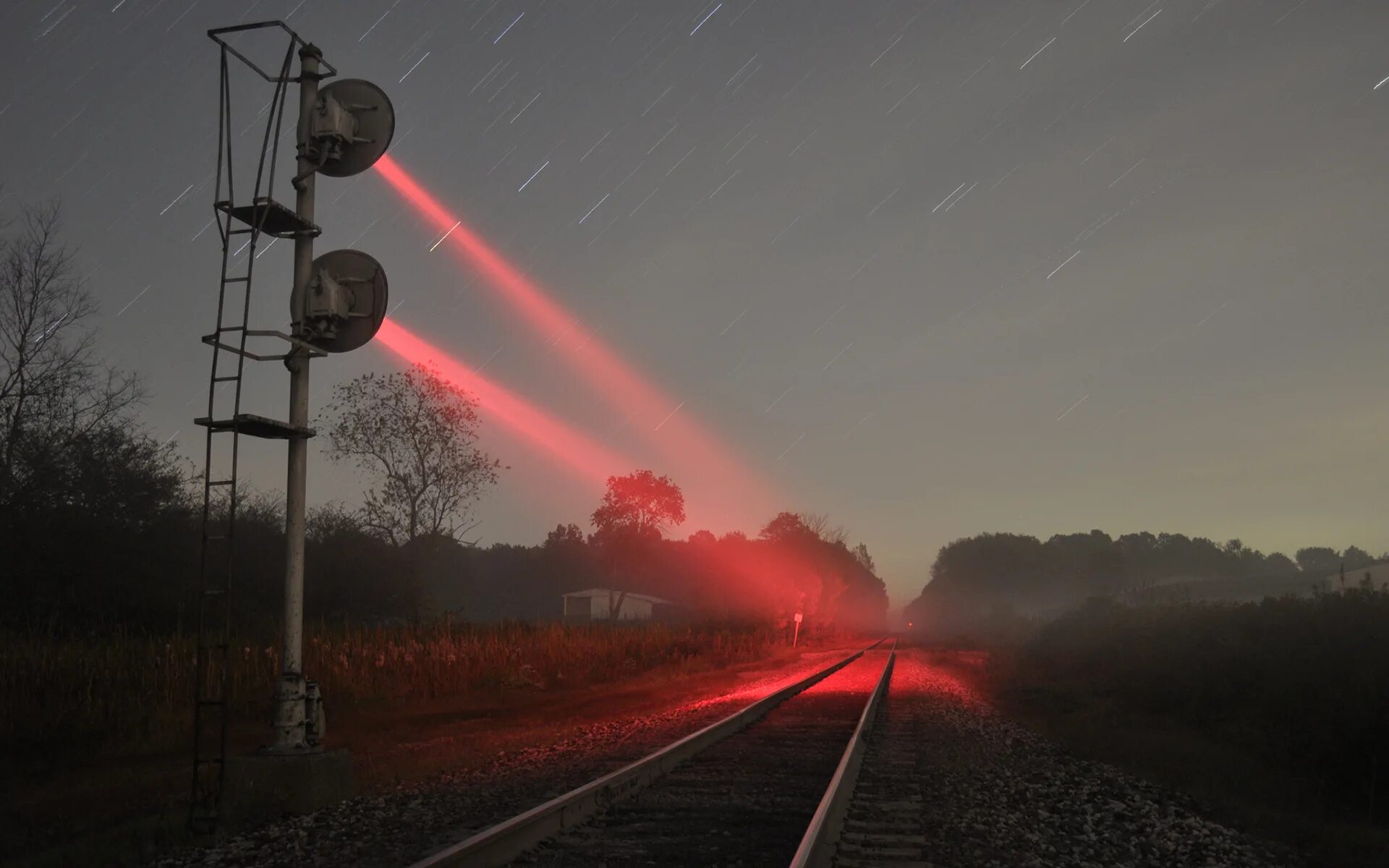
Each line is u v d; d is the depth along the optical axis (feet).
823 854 24.85
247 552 117.91
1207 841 30.32
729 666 132.26
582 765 41.04
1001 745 53.21
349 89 35.55
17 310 89.45
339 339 34.71
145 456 98.68
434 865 20.58
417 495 127.34
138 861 26.30
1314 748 48.32
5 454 87.15
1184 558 497.87
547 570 360.69
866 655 170.30
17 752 50.52
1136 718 68.13
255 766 31.40
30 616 83.92
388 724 62.59
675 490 270.87
